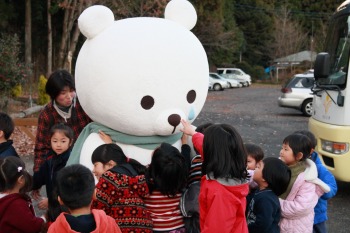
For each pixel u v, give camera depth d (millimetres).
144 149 3363
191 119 3492
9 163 3045
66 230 2451
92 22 3307
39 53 27250
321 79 6461
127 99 3166
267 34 49812
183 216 3125
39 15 25844
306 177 3473
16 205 2975
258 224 3174
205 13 35031
